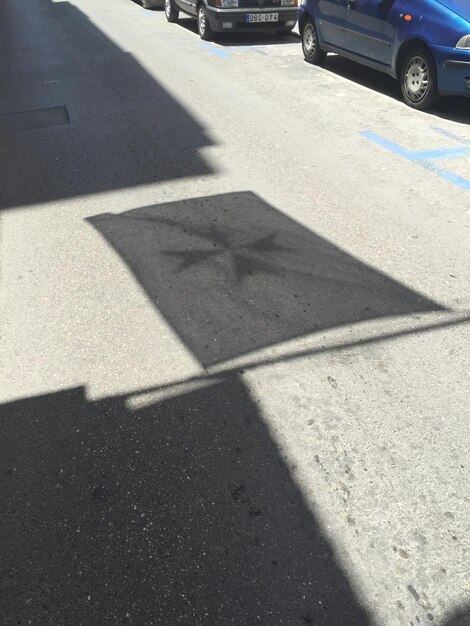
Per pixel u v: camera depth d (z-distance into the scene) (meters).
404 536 2.61
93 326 4.00
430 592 2.40
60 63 11.10
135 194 5.86
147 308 4.14
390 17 7.91
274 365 3.59
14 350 3.81
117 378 3.55
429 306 4.05
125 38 13.30
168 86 9.39
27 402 3.40
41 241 5.07
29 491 2.88
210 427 3.19
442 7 7.21
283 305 4.11
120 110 8.31
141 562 2.55
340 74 9.80
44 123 7.95
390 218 5.25
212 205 5.57
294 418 3.23
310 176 6.12
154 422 3.23
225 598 2.40
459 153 6.60
